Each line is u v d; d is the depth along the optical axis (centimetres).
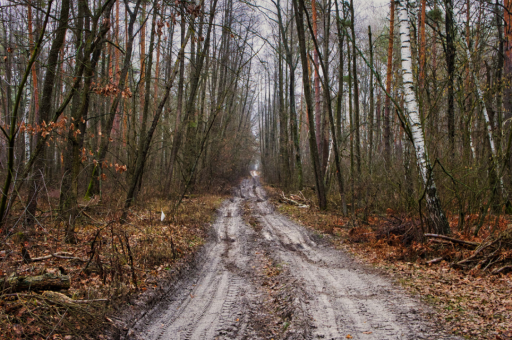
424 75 1055
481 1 1223
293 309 552
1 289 454
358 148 1432
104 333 442
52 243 781
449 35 1266
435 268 779
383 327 481
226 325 521
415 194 1036
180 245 977
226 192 2916
